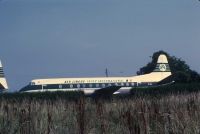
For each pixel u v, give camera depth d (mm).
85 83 119250
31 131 21859
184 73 115500
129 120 19391
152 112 21594
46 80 118750
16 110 25312
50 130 21922
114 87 79188
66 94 76500
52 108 27938
